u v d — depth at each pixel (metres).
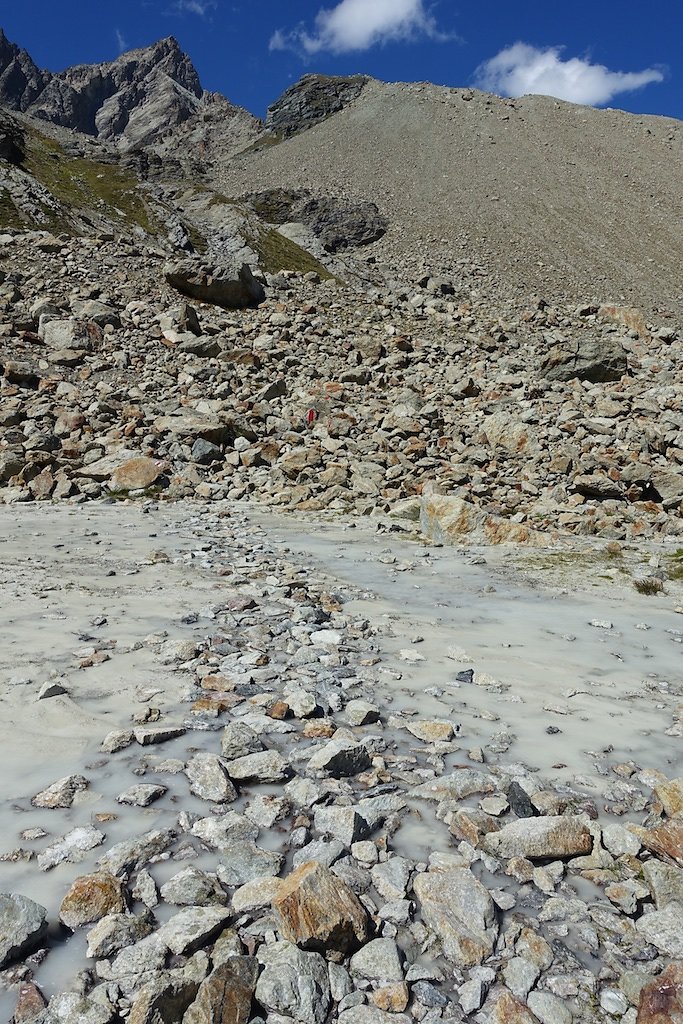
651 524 18.39
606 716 6.74
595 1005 3.17
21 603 9.40
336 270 93.88
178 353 33.81
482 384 33.53
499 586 12.55
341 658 7.88
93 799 4.69
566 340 43.03
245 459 23.50
